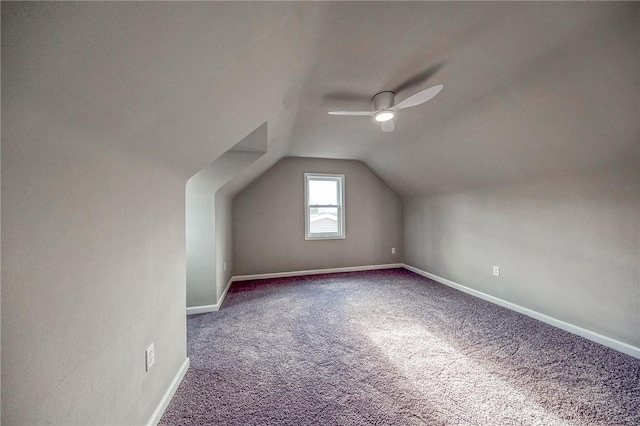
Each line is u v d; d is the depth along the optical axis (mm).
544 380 1700
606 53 1405
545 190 2588
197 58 949
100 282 947
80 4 521
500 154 2637
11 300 609
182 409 1491
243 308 3047
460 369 1836
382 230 5035
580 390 1602
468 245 3582
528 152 2398
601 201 2152
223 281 3436
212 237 2967
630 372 1768
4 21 480
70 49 574
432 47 1524
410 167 3961
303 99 2227
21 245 633
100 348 949
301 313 2889
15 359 622
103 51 641
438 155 3283
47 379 714
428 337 2314
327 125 2908
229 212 3986
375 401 1540
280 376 1788
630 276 1995
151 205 1356
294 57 1506
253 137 2602
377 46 1515
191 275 2938
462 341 2234
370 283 4047
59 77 606
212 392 1632
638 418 1382
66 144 761
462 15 1272
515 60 1620
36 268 677
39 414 689
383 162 4309
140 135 1083
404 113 2486
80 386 845
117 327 1059
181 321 1785
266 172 4434
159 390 1442
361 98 2205
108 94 771
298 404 1524
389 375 1782
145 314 1296
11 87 545
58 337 753
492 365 1877
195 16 773
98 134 878
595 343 2170
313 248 4680
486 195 3283
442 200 4070
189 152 1588
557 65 1590
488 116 2262
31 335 665
